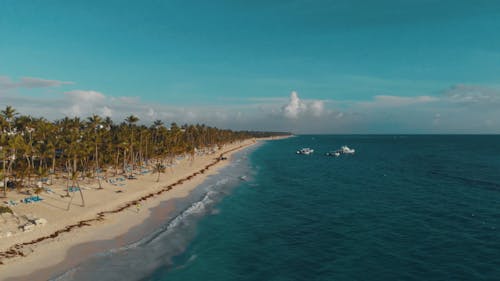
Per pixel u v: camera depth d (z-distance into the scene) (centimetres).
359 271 3753
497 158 17212
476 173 11412
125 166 10906
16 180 7425
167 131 14538
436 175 11038
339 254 4238
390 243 4594
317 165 14875
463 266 3828
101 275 3578
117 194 7256
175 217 5894
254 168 13625
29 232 4603
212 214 6162
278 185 9394
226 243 4631
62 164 9425
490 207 6469
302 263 3972
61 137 8294
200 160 15912
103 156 9225
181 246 4497
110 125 12888
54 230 4809
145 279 3534
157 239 4744
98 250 4259
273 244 4606
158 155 12294
